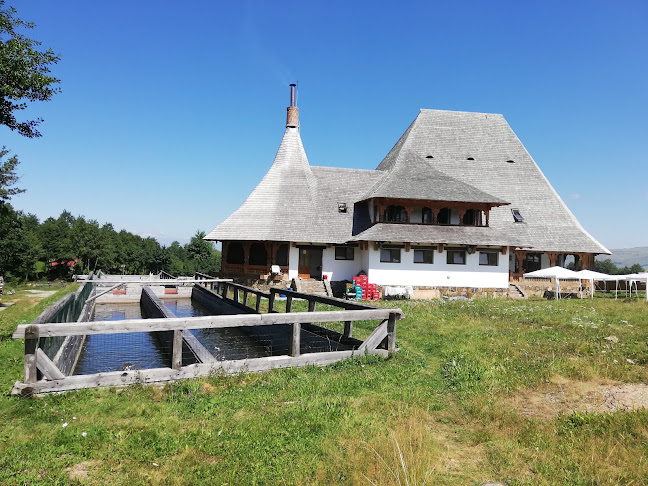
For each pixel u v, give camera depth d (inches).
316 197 1395.2
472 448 237.9
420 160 1445.6
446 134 1585.9
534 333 560.4
